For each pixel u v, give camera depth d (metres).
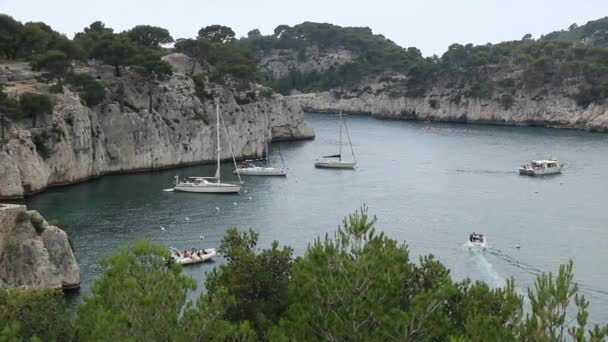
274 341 30.09
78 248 80.94
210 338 30.05
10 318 35.16
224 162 163.00
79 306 32.94
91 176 133.00
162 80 153.75
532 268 75.50
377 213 103.81
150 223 95.44
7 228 62.47
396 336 29.94
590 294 66.50
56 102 126.19
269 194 119.38
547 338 28.92
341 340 30.28
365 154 179.50
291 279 39.53
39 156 117.19
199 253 77.62
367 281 32.09
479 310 34.81
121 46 147.38
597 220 99.50
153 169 146.62
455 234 90.75
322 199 115.19
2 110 114.00
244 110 171.00
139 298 29.55
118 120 141.00
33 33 151.75
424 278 39.62
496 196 119.00
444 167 154.88
